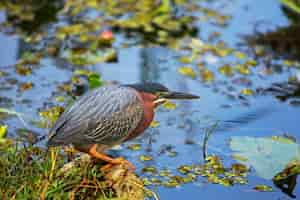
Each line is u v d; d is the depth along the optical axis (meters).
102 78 13.75
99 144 9.96
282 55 15.27
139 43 15.61
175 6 17.38
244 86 13.86
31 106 12.65
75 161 9.76
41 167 9.30
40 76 13.91
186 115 12.70
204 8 17.31
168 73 14.19
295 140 11.72
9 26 16.08
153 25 16.28
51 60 14.64
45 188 8.68
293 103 13.20
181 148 11.56
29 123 12.03
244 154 11.04
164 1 16.61
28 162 9.62
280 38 15.76
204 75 14.14
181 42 15.67
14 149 10.02
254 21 16.67
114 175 9.52
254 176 10.80
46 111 12.13
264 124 12.40
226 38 15.92
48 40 15.46
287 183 10.71
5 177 9.06
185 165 10.97
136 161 11.09
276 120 12.55
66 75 13.99
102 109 9.52
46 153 9.91
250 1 17.84
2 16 16.56
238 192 10.31
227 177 10.71
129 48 15.34
